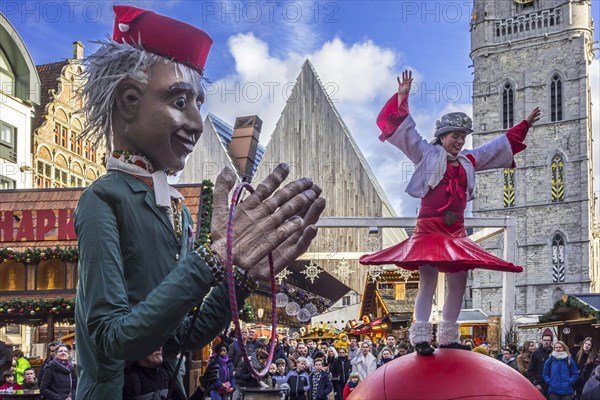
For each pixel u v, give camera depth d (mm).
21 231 17641
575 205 82750
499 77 88312
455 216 4711
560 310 22719
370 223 26688
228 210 2602
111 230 2711
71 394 11203
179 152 2883
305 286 44031
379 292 33500
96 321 2551
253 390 11516
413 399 3699
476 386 3674
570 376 12805
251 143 52625
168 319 2459
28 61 36094
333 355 18062
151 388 2873
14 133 35625
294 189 2596
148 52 2785
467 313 29766
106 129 2895
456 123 4781
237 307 2600
